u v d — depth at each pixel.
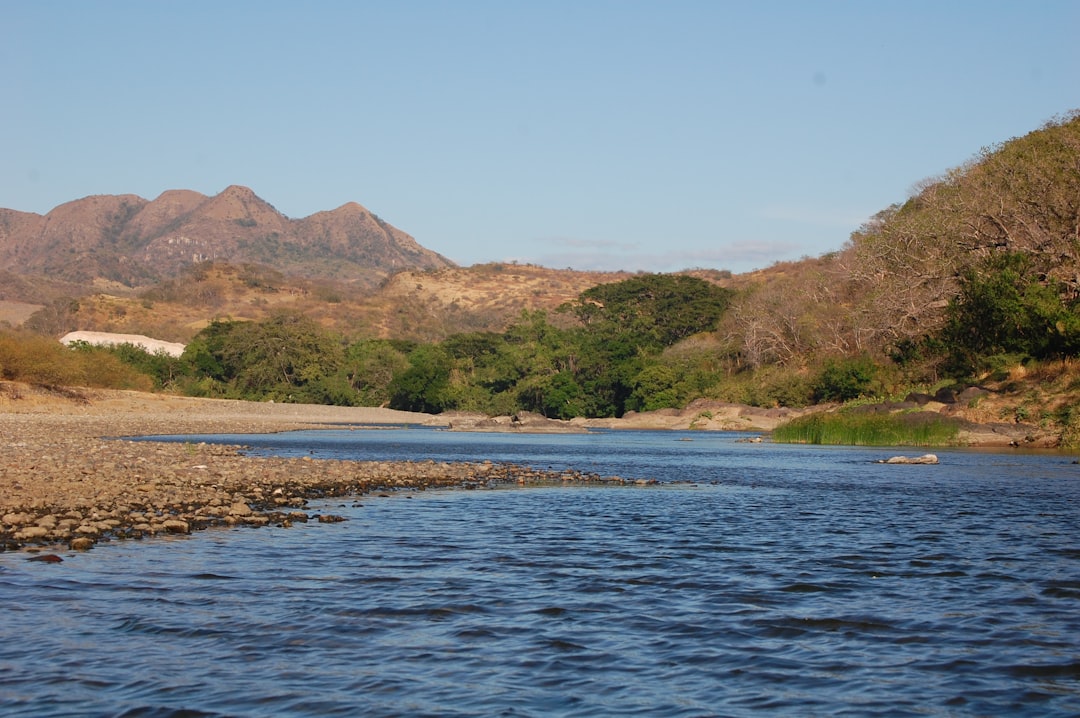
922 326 78.50
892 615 12.87
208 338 129.75
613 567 16.22
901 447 55.16
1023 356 60.88
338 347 127.88
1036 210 71.94
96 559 15.91
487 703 9.23
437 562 16.47
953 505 25.92
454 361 122.00
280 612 12.68
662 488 30.67
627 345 116.06
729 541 19.23
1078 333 56.59
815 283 103.50
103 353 91.75
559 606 13.25
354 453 47.25
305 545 17.88
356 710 8.99
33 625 11.79
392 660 10.61
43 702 9.07
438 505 24.91
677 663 10.59
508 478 32.78
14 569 14.92
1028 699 9.48
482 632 11.82
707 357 111.25
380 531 19.94
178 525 19.00
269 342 119.06
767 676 10.16
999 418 56.06
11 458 31.64
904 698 9.49
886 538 19.80
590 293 146.12
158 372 117.12
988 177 79.19
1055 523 22.25
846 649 11.22
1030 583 15.06
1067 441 50.62
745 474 36.53
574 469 39.19
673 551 17.94
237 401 98.69
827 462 43.75
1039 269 68.81
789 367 97.50
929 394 63.84
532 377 113.06
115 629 11.72
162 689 9.52
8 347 75.56
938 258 81.38
